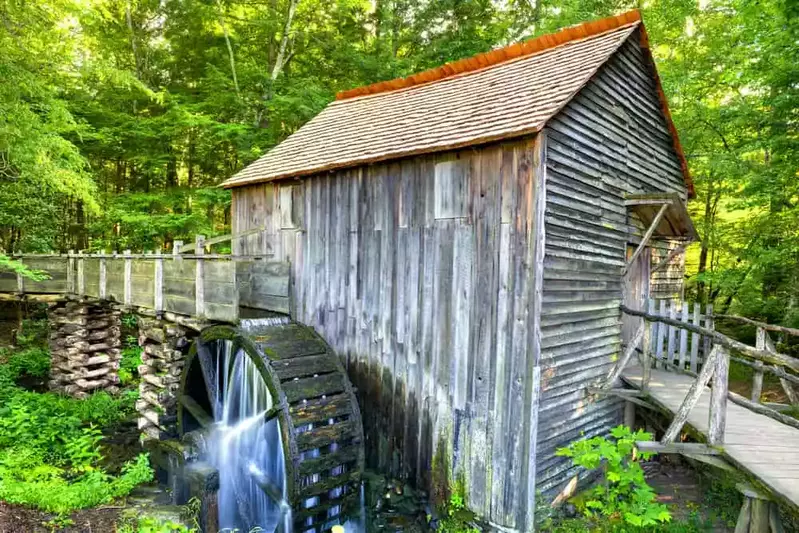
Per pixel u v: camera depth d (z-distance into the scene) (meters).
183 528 4.29
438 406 5.66
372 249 6.38
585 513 5.32
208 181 16.47
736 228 10.55
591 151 5.90
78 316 9.84
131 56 15.84
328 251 6.97
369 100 8.77
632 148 7.09
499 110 5.52
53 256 10.17
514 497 4.96
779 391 8.70
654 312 7.57
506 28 15.71
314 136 8.29
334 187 6.87
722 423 4.34
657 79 7.42
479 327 5.28
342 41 15.21
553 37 6.90
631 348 6.12
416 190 5.89
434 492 5.71
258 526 6.50
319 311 7.11
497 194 5.12
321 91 13.63
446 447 5.59
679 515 5.39
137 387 10.55
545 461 5.39
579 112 5.59
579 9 13.70
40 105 8.50
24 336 12.55
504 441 5.05
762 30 8.29
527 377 4.87
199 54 15.64
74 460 6.49
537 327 4.84
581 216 5.74
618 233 6.80
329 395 6.06
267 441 6.98
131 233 13.86
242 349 6.63
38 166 8.08
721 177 10.35
